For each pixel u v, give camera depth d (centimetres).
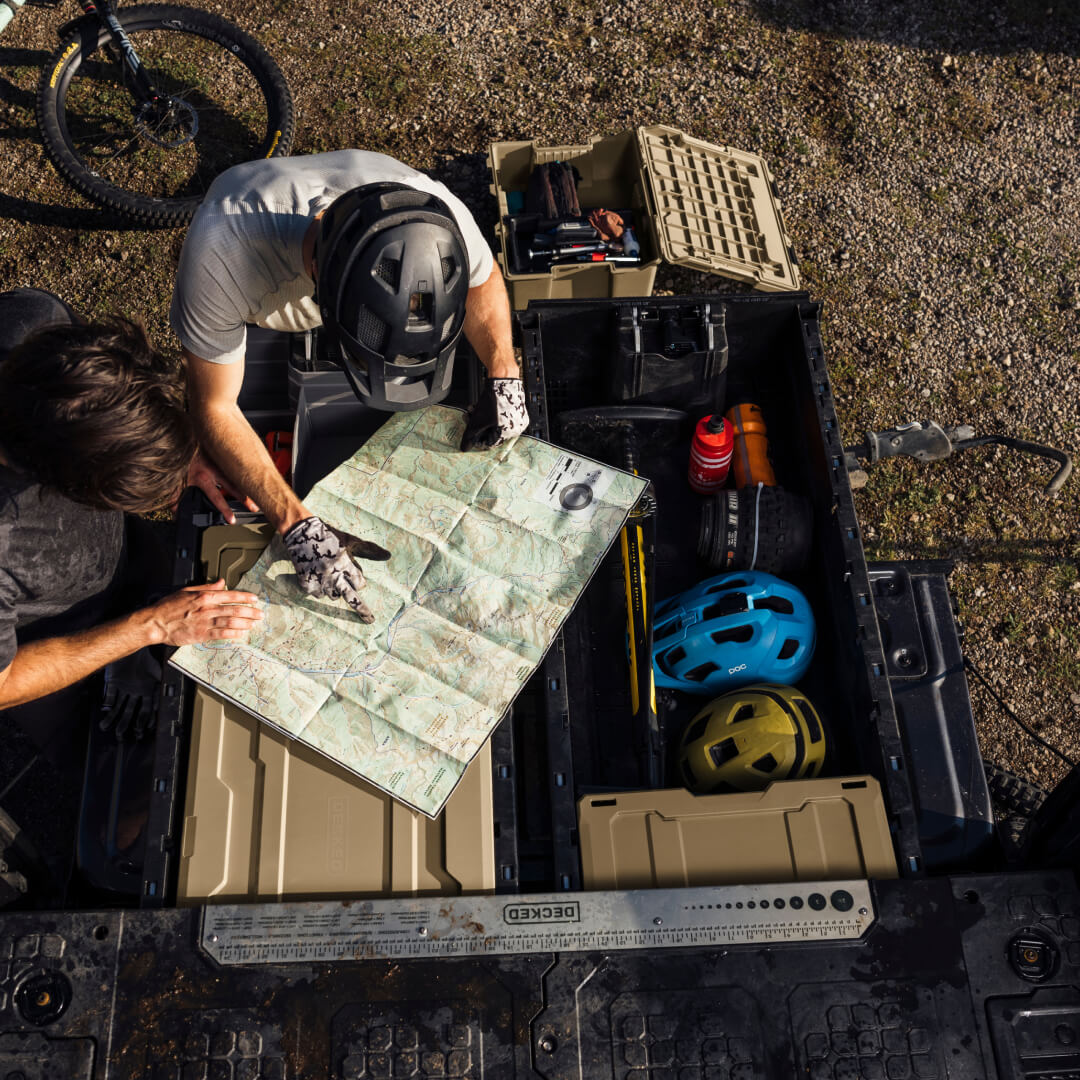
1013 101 439
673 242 338
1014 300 389
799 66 444
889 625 238
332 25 442
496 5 452
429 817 167
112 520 197
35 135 402
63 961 154
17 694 170
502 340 206
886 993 155
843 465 222
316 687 179
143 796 209
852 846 171
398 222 154
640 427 263
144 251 379
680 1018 153
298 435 232
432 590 190
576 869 169
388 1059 150
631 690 221
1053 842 175
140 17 396
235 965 155
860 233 402
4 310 180
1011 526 340
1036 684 316
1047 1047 153
